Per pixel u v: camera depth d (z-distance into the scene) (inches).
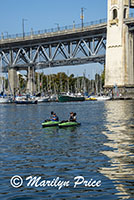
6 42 6102.4
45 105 4648.1
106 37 5241.1
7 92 6373.0
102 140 1314.0
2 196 711.1
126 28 5078.7
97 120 2122.3
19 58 6269.7
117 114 2578.7
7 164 949.2
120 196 699.4
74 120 1839.3
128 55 5113.2
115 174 832.9
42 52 5994.1
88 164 928.3
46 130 1681.8
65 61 5728.3
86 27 5265.8
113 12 5167.3
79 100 5782.5
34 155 1061.8
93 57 5369.1
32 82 6245.1
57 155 1053.2
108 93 5334.6
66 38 5541.3
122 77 5073.8
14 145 1253.1
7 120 2347.4
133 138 1344.7
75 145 1219.9
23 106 4539.9
